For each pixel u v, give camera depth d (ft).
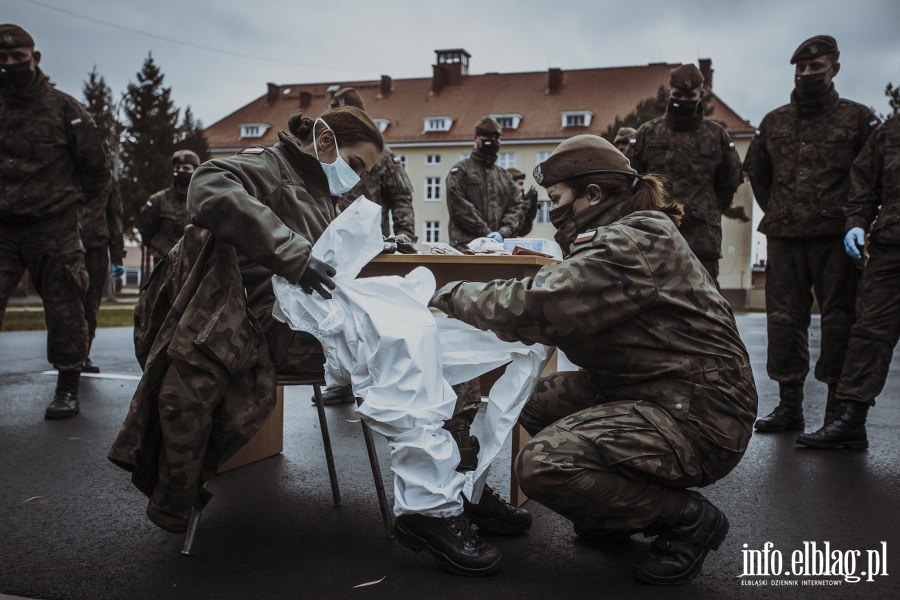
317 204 8.71
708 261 18.16
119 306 76.74
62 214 16.15
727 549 8.82
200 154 156.35
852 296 15.39
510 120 172.86
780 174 15.89
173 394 7.52
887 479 11.87
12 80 15.55
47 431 14.87
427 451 7.46
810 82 15.40
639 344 7.67
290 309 8.02
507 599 7.36
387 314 7.82
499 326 7.77
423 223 175.63
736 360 7.80
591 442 7.56
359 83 193.88
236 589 7.54
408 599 7.32
